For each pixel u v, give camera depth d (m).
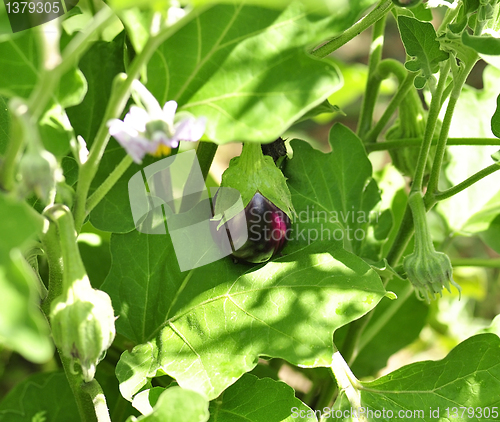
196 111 0.47
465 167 0.71
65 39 0.51
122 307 0.57
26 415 0.63
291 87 0.46
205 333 0.54
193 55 0.48
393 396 0.56
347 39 0.57
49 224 0.47
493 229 0.70
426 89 0.69
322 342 0.52
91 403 0.55
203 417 0.48
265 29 0.47
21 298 0.40
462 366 0.56
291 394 0.54
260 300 0.54
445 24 0.58
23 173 0.42
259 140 0.45
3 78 0.48
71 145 0.48
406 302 0.76
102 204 0.56
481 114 0.70
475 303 1.09
